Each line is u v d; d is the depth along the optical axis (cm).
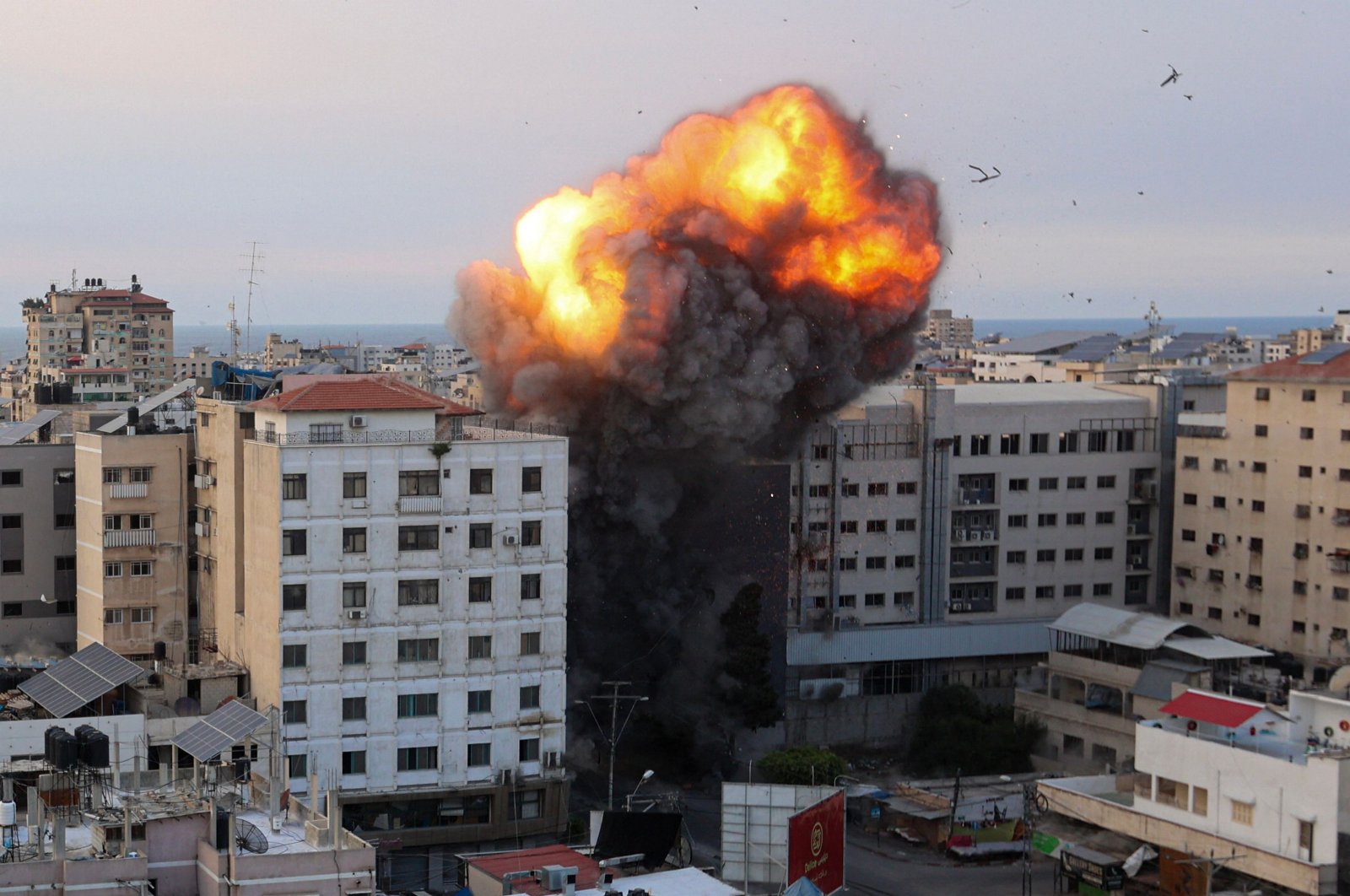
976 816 10906
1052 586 14788
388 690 9544
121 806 6856
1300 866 8431
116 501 10700
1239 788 8875
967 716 12825
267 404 9769
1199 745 9131
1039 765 12562
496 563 9750
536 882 6925
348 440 9656
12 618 11475
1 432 13088
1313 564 13738
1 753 8650
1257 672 12081
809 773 11181
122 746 8694
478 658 9731
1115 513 14988
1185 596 14812
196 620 10919
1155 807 9388
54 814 6738
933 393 14112
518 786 9769
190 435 10925
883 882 10056
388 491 9519
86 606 11025
